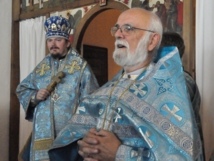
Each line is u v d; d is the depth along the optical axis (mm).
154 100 1944
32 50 5344
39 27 5277
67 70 3361
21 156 3586
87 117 2174
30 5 5465
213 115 3412
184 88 1942
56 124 3236
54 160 2225
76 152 2211
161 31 2121
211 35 3531
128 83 2105
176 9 3904
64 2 5031
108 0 4535
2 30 5641
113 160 1858
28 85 3494
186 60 3691
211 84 3471
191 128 1819
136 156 1813
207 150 3361
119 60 2076
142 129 1852
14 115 5621
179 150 1784
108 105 2072
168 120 1856
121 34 2061
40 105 3314
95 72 5750
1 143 5527
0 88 5578
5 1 5668
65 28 3410
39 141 3252
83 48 5598
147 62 2139
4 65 5633
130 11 2102
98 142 1886
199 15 3619
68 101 3266
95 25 5801
